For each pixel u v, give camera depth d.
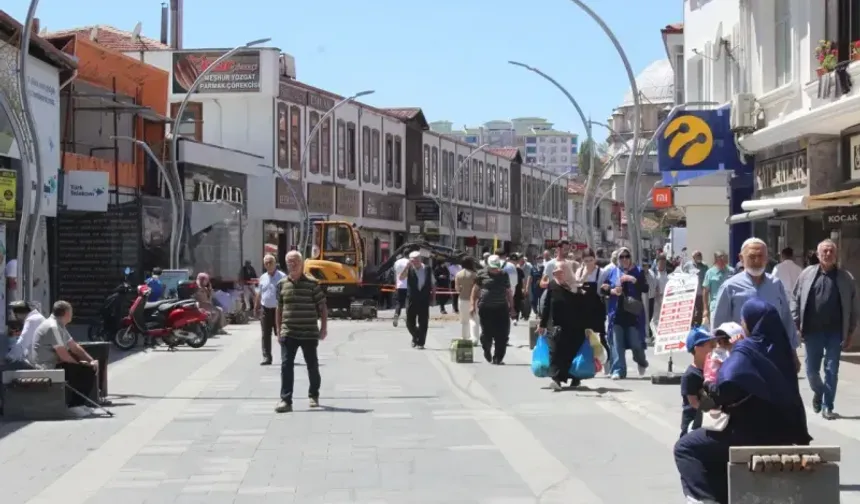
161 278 32.34
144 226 35.16
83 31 58.41
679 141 27.06
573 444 12.66
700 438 8.24
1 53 28.19
